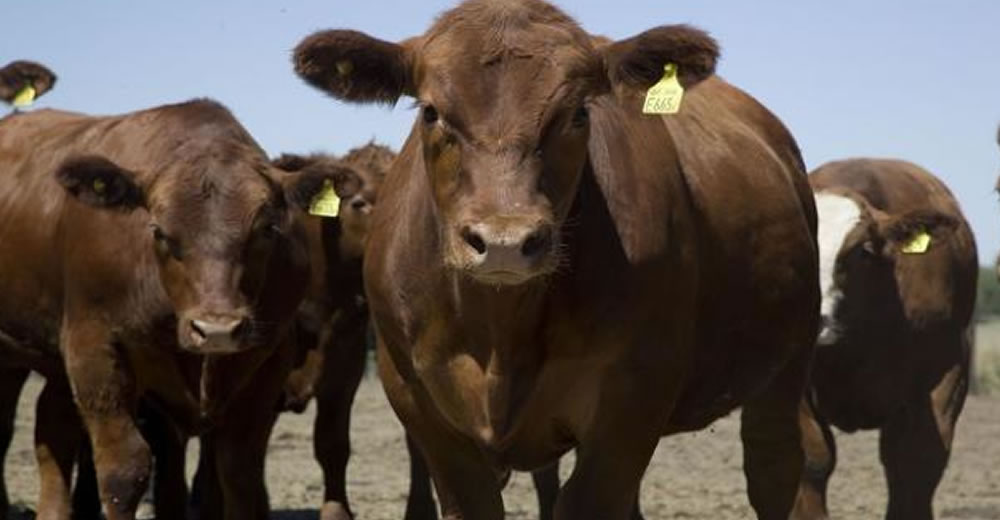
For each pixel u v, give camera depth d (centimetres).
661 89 943
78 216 1426
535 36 880
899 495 1792
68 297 1423
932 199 2008
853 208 1847
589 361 939
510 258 809
